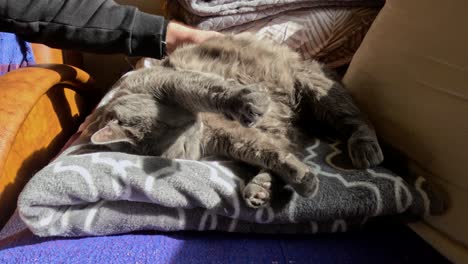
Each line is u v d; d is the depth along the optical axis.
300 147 1.21
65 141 1.47
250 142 1.09
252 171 1.08
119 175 0.90
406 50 1.00
